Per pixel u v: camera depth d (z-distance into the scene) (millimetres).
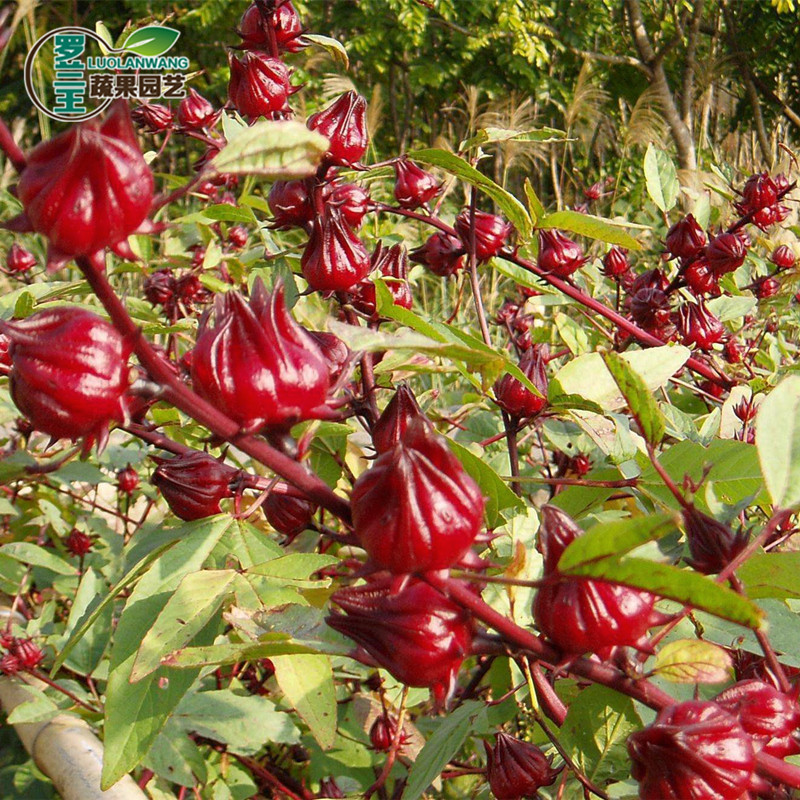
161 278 728
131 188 230
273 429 272
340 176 469
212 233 777
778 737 269
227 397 260
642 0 2734
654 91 2125
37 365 248
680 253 600
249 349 260
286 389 262
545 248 554
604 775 343
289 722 530
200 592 327
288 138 240
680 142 2090
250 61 470
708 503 294
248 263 647
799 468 279
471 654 279
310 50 1778
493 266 606
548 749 456
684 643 272
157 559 354
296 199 414
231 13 2465
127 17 2605
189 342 773
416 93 2871
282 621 329
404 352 350
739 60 2562
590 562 237
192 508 354
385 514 244
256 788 584
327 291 406
